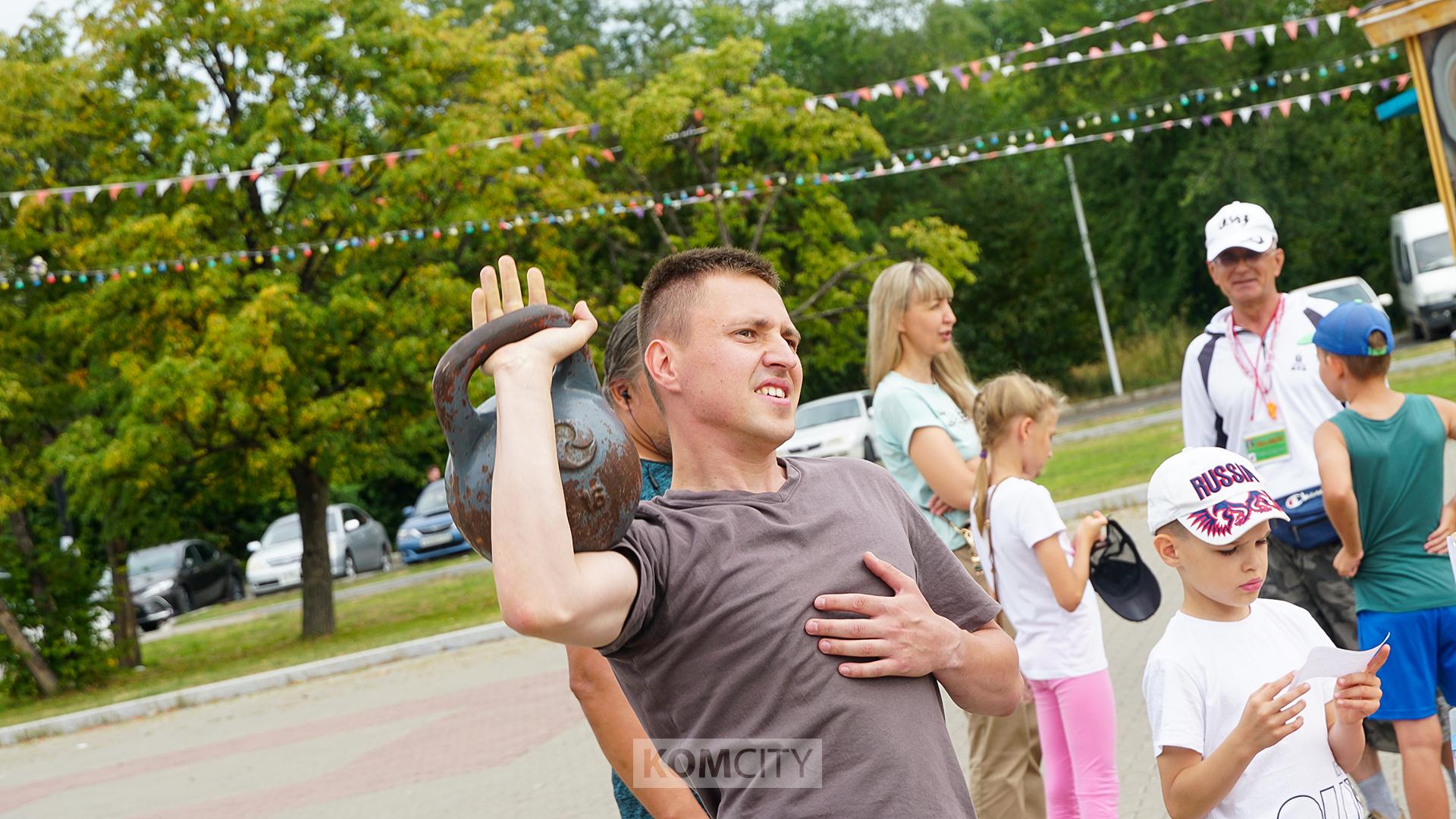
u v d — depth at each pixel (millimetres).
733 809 2197
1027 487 4477
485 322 2152
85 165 18641
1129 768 6184
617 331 3162
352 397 17516
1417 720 4230
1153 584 4594
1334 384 4492
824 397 35938
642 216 29297
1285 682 2949
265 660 16406
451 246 18703
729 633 2172
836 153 23938
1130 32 35406
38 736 14016
